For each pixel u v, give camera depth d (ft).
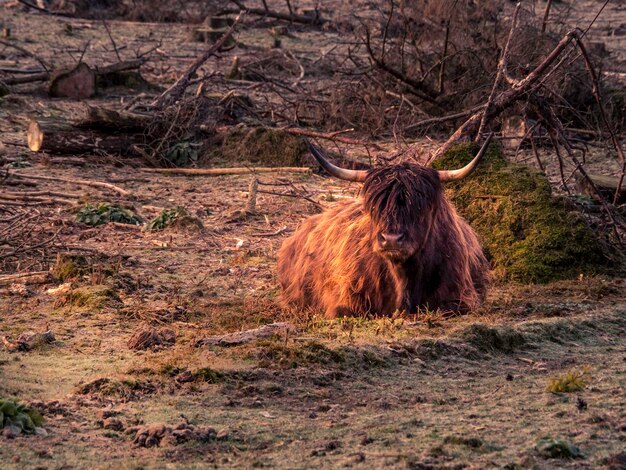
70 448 47.09
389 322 74.38
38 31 309.22
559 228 98.63
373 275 79.82
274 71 245.65
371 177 76.74
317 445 48.16
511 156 163.02
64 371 61.67
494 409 54.39
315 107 188.03
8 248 102.27
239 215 124.77
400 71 192.03
